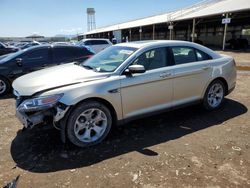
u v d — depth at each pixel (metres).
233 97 6.35
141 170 3.15
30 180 2.99
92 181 2.95
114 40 34.31
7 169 3.24
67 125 3.62
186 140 3.98
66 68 4.55
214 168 3.16
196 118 4.92
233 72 5.52
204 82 4.98
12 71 7.34
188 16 30.09
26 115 3.61
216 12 25.41
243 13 25.69
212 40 40.38
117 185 2.87
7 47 17.53
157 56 4.41
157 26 40.28
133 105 4.11
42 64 7.77
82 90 3.61
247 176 2.99
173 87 4.53
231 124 4.59
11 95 7.35
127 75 4.01
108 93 3.79
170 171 3.11
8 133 4.39
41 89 3.57
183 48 4.78
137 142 3.95
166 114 5.18
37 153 3.65
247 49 26.59
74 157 3.52
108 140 4.04
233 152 3.56
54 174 3.11
